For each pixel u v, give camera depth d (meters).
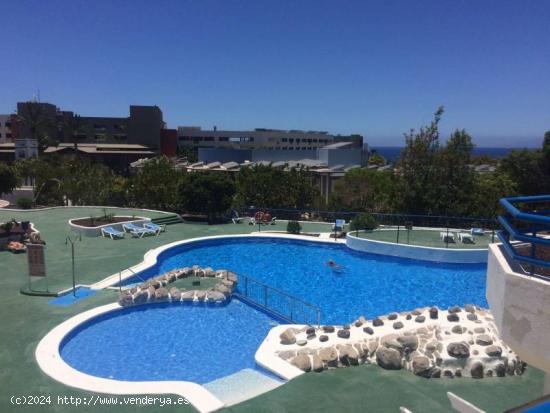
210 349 12.66
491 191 34.12
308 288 19.19
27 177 46.16
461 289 19.23
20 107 93.50
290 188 37.72
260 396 8.98
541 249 6.89
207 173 32.97
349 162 66.31
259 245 26.92
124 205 40.31
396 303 17.53
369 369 10.23
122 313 14.96
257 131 128.38
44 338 12.08
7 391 9.26
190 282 18.02
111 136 101.81
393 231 27.42
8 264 19.55
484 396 9.08
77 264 20.14
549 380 5.98
